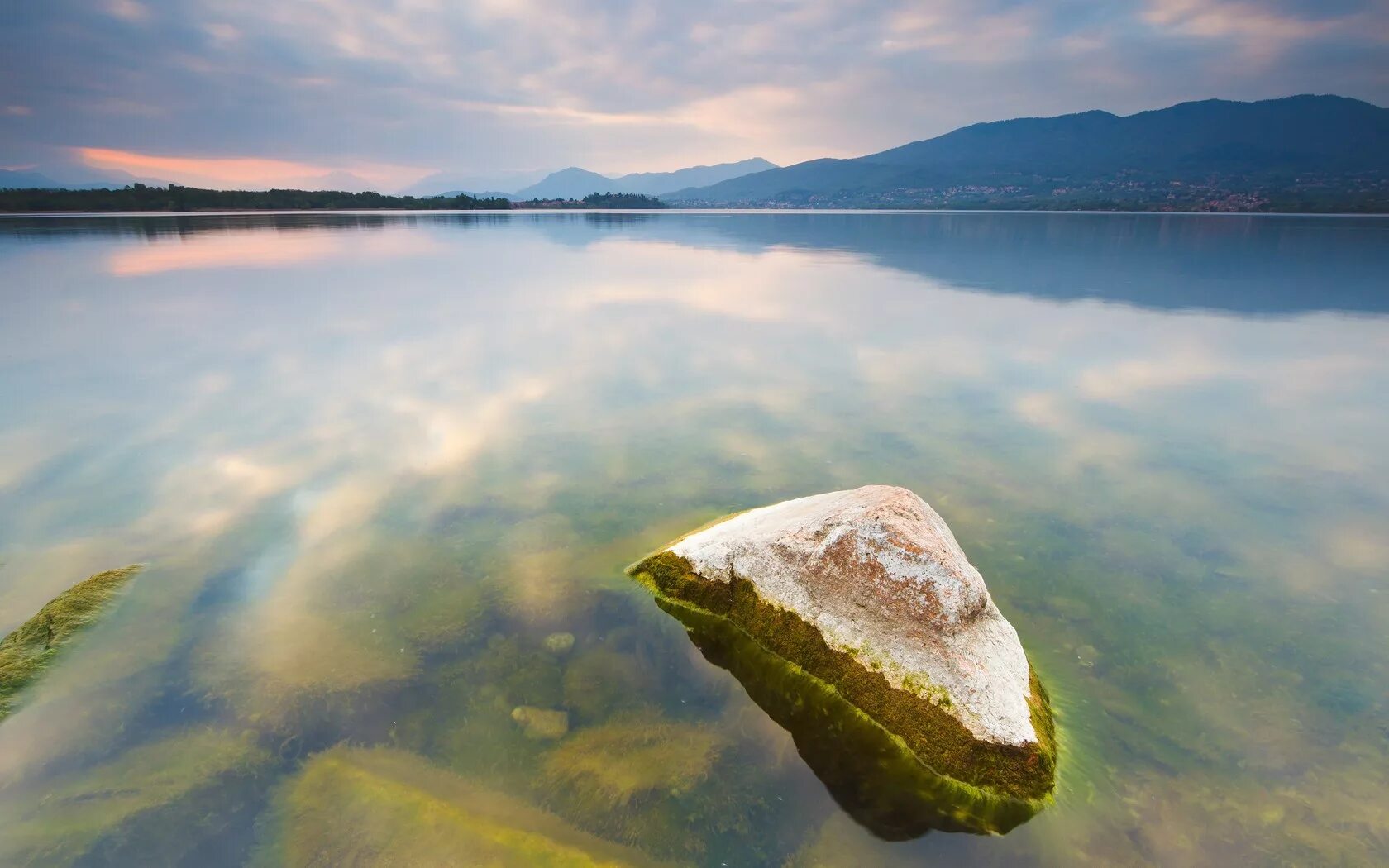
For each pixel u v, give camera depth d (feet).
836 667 3.32
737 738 3.08
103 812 2.62
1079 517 4.99
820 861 2.51
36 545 4.48
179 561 4.31
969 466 5.85
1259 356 9.85
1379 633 3.72
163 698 3.20
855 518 3.56
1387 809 2.68
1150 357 9.75
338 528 4.77
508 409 7.30
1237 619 3.85
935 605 3.20
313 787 2.75
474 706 3.22
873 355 9.75
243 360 9.24
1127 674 3.44
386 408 7.30
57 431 6.53
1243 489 5.45
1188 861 2.51
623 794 2.77
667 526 4.84
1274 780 2.83
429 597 4.01
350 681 3.32
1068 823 2.66
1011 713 2.94
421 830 2.57
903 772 2.91
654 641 3.70
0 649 3.46
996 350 10.14
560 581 4.19
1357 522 4.91
